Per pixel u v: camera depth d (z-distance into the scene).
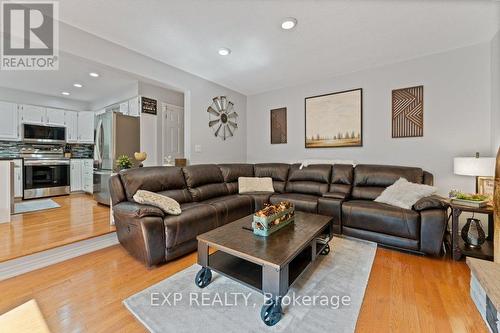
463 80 2.85
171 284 1.83
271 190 3.77
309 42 2.71
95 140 4.33
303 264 1.83
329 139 3.91
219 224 2.75
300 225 2.12
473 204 2.16
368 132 3.55
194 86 3.82
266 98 4.71
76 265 2.14
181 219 2.29
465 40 2.68
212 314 1.49
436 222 2.21
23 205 4.09
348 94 3.72
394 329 1.36
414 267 2.10
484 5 2.04
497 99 2.52
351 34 2.54
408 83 3.21
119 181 2.56
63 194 5.19
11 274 1.95
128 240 2.29
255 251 1.56
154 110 4.32
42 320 1.43
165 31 2.48
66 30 2.34
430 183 2.81
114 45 2.71
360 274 1.97
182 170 3.23
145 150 4.15
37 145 5.15
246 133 5.01
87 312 1.50
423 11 2.13
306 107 4.17
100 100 5.41
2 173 2.98
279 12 2.16
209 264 1.80
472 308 1.53
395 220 2.40
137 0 1.98
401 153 3.29
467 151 2.85
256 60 3.23
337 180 3.39
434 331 1.34
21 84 4.32
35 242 2.29
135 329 1.37
